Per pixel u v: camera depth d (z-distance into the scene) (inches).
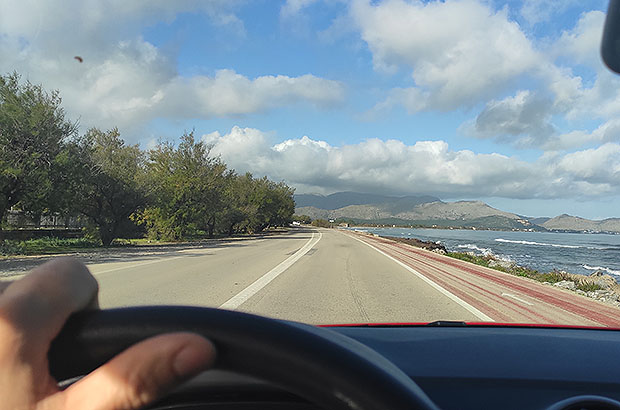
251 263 648.4
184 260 691.4
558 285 567.2
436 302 345.4
